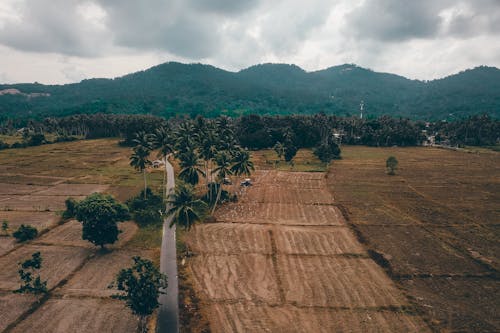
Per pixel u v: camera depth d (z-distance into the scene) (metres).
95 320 43.78
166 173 131.12
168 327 42.66
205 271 57.16
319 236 72.19
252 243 68.50
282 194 105.19
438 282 54.00
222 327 43.00
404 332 42.22
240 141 194.88
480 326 43.38
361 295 50.28
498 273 56.69
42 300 47.78
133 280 41.41
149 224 77.31
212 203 94.44
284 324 43.72
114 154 171.38
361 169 142.88
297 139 198.38
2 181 114.50
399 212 87.56
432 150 199.25
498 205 93.06
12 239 67.88
